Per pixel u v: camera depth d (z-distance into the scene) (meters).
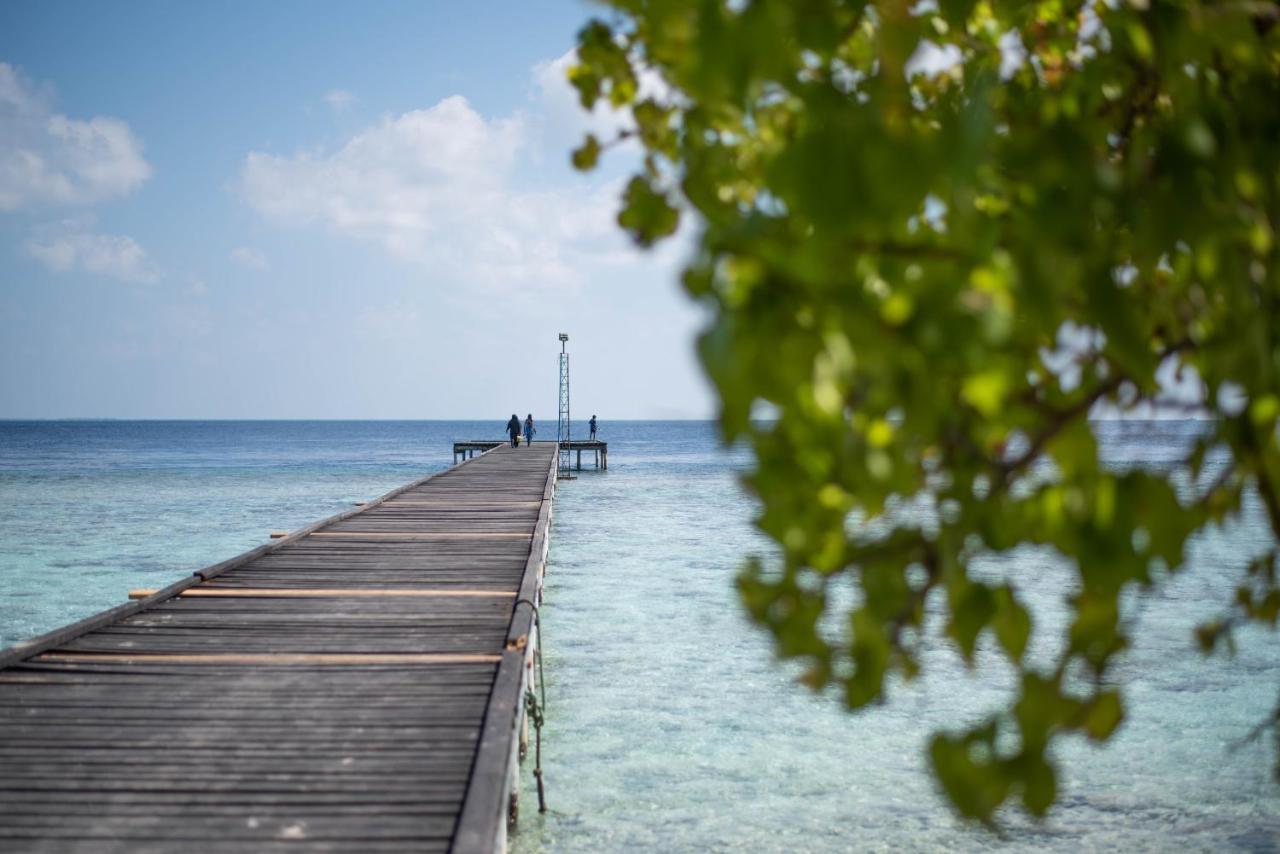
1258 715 9.06
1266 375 1.05
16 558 19.25
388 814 4.11
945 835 6.61
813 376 0.80
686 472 54.97
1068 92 1.31
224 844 3.85
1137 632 12.35
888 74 0.83
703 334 0.83
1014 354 1.05
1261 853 6.34
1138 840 6.56
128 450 93.94
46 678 5.92
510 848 6.38
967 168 0.78
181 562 18.73
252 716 5.28
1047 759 1.04
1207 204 1.03
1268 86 1.16
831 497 1.08
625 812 6.94
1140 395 1.25
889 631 1.11
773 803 7.10
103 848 3.81
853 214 0.76
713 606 14.46
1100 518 1.04
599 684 10.20
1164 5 1.11
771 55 0.83
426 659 6.44
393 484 44.00
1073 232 0.96
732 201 1.37
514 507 16.36
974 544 1.09
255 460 73.25
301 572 9.74
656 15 0.90
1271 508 1.20
